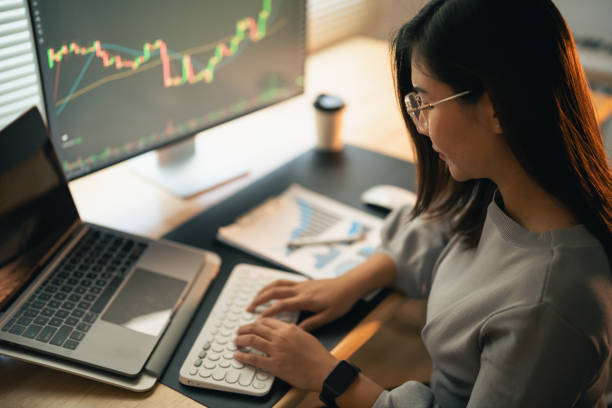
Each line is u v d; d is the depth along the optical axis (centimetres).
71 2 84
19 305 74
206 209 108
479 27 54
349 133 140
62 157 94
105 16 89
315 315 82
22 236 76
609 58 238
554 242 60
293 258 95
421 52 59
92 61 90
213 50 107
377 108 153
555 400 58
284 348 73
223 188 116
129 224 104
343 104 125
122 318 77
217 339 77
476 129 60
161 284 83
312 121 146
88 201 110
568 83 55
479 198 77
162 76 101
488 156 62
